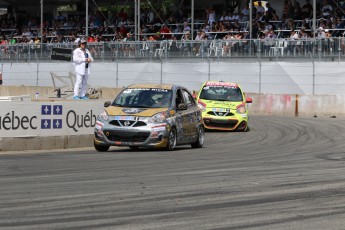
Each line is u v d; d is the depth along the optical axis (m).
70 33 95.88
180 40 77.75
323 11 78.81
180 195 22.08
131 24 91.56
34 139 38.53
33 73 85.88
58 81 84.06
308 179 26.33
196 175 27.08
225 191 23.02
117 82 80.69
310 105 69.44
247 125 56.66
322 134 51.78
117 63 80.75
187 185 24.28
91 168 29.05
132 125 37.09
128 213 18.94
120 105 38.78
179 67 77.38
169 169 28.98
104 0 97.06
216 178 26.27
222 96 56.12
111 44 81.19
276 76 72.69
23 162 31.30
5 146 37.31
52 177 26.05
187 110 40.38
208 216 18.59
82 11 101.25
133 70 79.69
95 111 42.19
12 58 87.62
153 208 19.73
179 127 38.88
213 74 75.62
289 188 23.89
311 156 35.91
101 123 37.59
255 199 21.48
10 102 37.47
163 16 91.25
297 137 49.75
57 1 101.25
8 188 23.22
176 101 39.53
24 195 21.80
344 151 39.22
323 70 70.50
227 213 19.08
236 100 55.72
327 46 70.38
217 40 75.62
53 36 95.12
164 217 18.41
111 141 37.31
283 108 70.75
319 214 19.16
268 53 73.19
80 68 54.50
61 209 19.48
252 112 72.44
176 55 77.62
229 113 54.03
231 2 89.19
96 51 82.12
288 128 56.47
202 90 56.81
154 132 37.06
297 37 75.31
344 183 25.27
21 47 86.94
